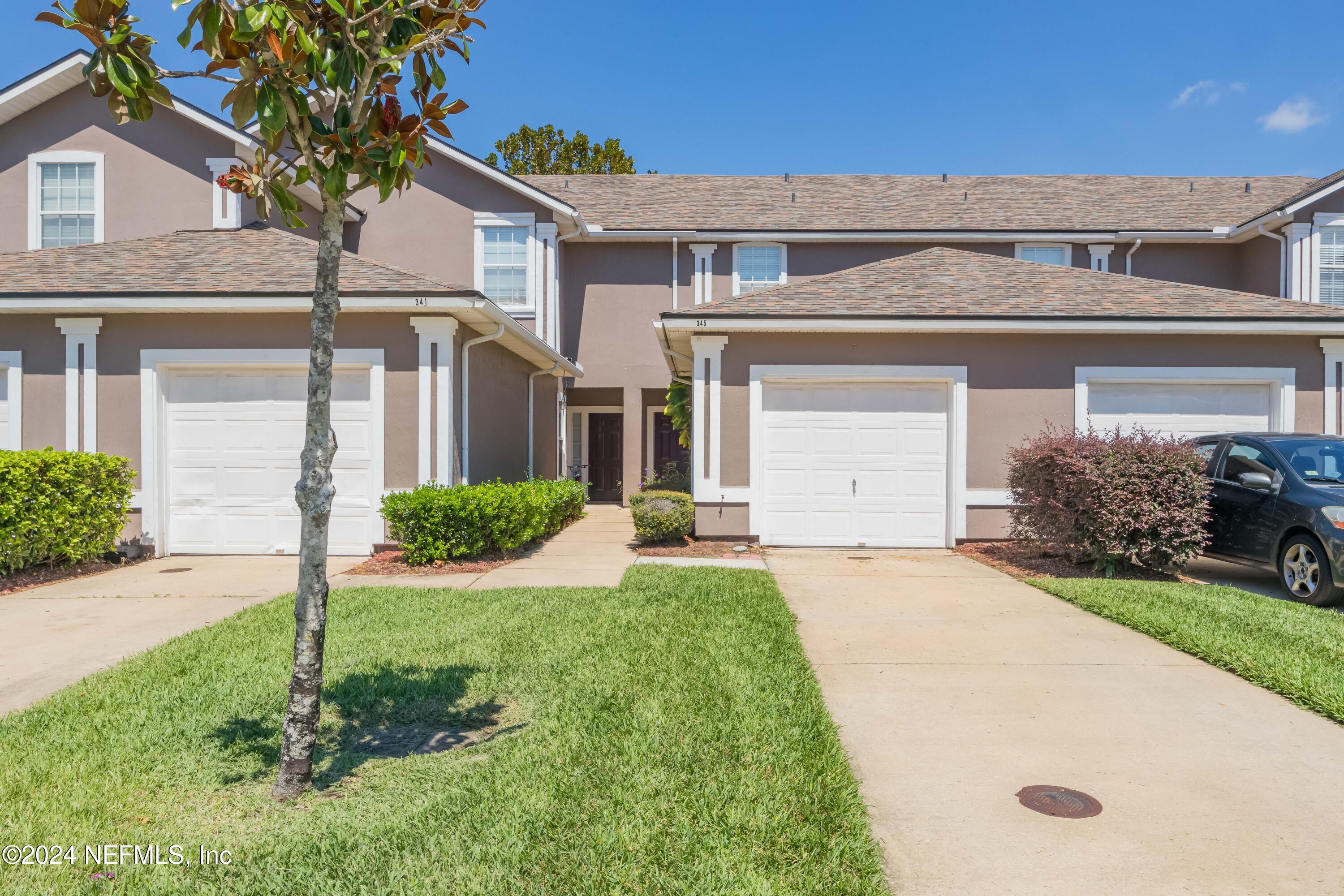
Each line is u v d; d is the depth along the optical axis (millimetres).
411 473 9336
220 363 9375
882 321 9883
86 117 12648
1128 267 16438
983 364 10234
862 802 3207
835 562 9281
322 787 3410
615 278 16984
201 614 6484
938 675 4926
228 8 2971
